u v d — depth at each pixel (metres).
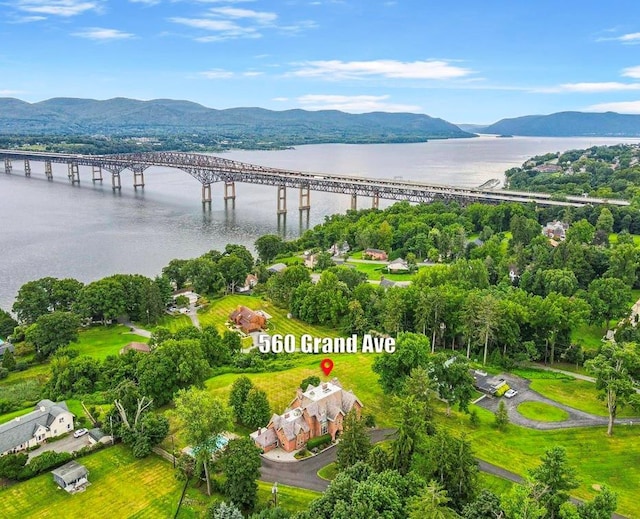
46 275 194.75
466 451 66.38
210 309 156.88
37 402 100.94
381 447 78.75
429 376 91.31
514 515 55.44
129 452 82.75
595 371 87.38
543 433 87.44
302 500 71.12
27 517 68.81
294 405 92.00
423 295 121.75
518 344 115.56
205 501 71.31
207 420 71.69
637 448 82.44
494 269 171.38
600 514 57.88
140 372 97.06
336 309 137.88
